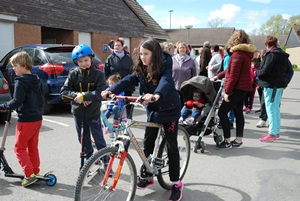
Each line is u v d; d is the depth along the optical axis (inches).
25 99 146.9
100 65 341.1
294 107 416.5
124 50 264.2
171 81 127.0
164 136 140.5
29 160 151.8
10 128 263.9
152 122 136.4
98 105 157.8
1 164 167.2
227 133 218.5
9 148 209.2
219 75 233.1
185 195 148.7
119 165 121.5
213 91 209.9
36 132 154.3
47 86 306.0
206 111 208.7
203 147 209.9
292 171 180.4
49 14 613.3
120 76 243.1
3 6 515.5
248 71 208.4
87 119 158.6
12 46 532.7
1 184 155.6
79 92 152.7
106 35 781.9
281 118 337.7
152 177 144.9
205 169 182.1
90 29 729.0
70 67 316.8
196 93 209.6
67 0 658.8
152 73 127.6
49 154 201.0
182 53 269.9
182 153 162.4
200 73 339.9
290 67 245.8
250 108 368.5
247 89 209.3
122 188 148.1
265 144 234.5
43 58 311.9
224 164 190.7
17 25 542.3
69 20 666.2
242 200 144.4
